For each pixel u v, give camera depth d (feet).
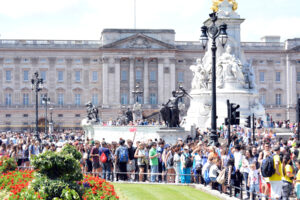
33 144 161.27
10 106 566.77
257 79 586.45
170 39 577.43
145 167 140.26
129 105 568.82
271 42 590.14
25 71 572.51
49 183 81.92
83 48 575.38
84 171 145.28
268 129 243.19
